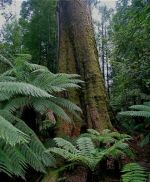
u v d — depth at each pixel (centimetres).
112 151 391
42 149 380
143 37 774
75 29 639
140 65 829
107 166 421
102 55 1752
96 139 443
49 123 525
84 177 388
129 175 316
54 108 434
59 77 467
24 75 491
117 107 1027
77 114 537
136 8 661
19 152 350
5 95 410
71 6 653
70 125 529
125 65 891
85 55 614
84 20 644
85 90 583
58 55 652
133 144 582
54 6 1920
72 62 624
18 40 1834
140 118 810
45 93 377
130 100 1005
